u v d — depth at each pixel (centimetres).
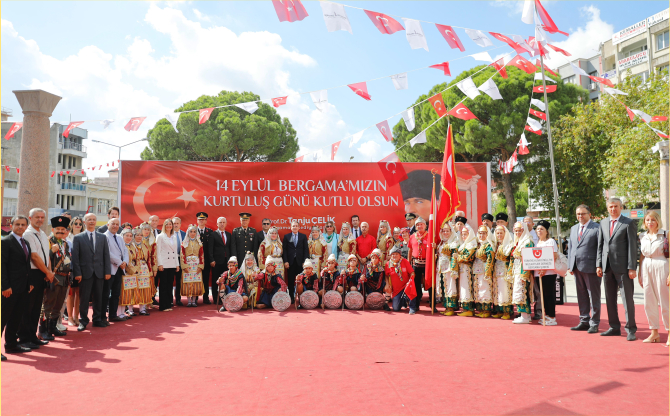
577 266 662
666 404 359
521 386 404
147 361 496
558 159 2131
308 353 527
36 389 402
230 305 842
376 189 1058
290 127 3259
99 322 698
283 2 514
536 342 583
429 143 2405
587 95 2414
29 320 557
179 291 921
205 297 952
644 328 680
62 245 636
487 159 2425
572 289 1269
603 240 626
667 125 1405
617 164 1609
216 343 582
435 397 376
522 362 485
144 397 379
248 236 966
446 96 2306
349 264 889
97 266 691
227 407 354
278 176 1044
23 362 496
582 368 461
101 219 4697
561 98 2275
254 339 605
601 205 2106
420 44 607
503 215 786
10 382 423
